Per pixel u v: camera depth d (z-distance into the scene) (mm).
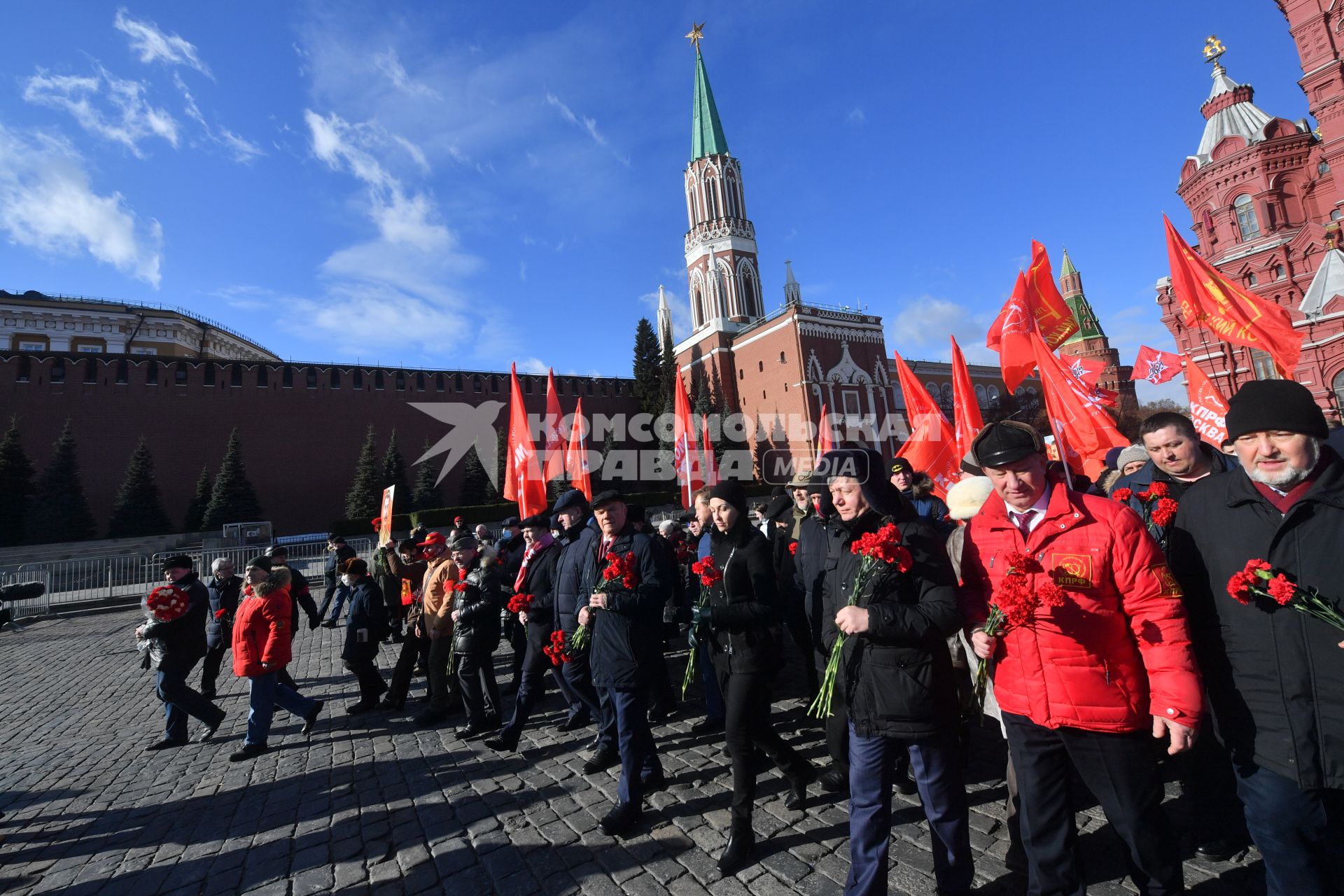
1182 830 3131
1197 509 2311
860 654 2600
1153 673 2104
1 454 26438
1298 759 1915
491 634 5516
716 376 48125
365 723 6074
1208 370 25953
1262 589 1961
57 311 41281
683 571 6477
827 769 4152
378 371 37719
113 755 5574
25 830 4176
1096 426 5688
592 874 3156
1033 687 2289
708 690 5254
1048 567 2285
